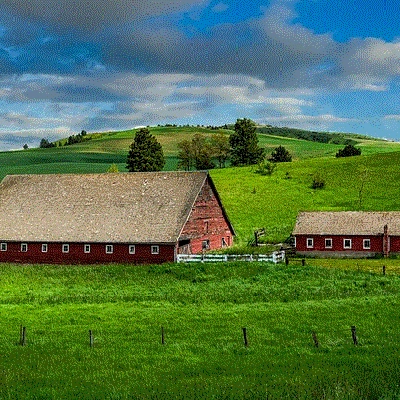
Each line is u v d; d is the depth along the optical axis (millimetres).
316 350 29094
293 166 136250
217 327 34469
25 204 74688
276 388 22375
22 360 28234
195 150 168000
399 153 137875
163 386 23297
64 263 68125
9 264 68562
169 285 50594
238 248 71938
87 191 74125
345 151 166375
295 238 72000
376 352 28281
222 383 23359
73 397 22438
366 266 59469
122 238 65875
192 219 68250
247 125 163125
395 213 71312
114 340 31984
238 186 119125
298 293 44875
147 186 72250
